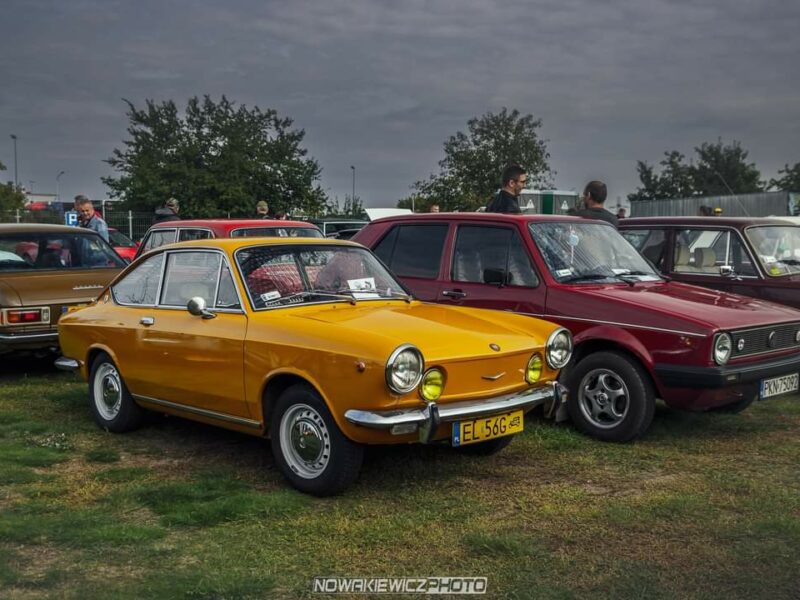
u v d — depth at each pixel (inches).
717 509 189.0
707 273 335.6
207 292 222.7
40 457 224.7
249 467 220.5
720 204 1344.7
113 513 184.9
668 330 235.9
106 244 383.2
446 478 211.3
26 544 166.9
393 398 180.2
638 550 165.2
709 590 147.4
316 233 466.0
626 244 300.4
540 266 266.5
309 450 195.9
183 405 228.7
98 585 148.3
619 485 207.3
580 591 146.9
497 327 213.2
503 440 223.8
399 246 304.8
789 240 342.6
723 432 259.4
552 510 188.1
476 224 287.4
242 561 158.9
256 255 222.1
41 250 359.3
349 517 182.7
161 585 147.3
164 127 1438.2
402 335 191.0
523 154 1433.3
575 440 246.4
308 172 1465.3
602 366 246.5
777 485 207.5
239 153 1418.6
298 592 146.7
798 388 257.8
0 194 1668.3
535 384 211.6
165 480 208.7
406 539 170.2
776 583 150.1
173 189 1386.6
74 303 332.2
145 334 235.3
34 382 335.0
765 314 250.1
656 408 290.8
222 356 211.5
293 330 197.6
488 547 164.6
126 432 255.1
